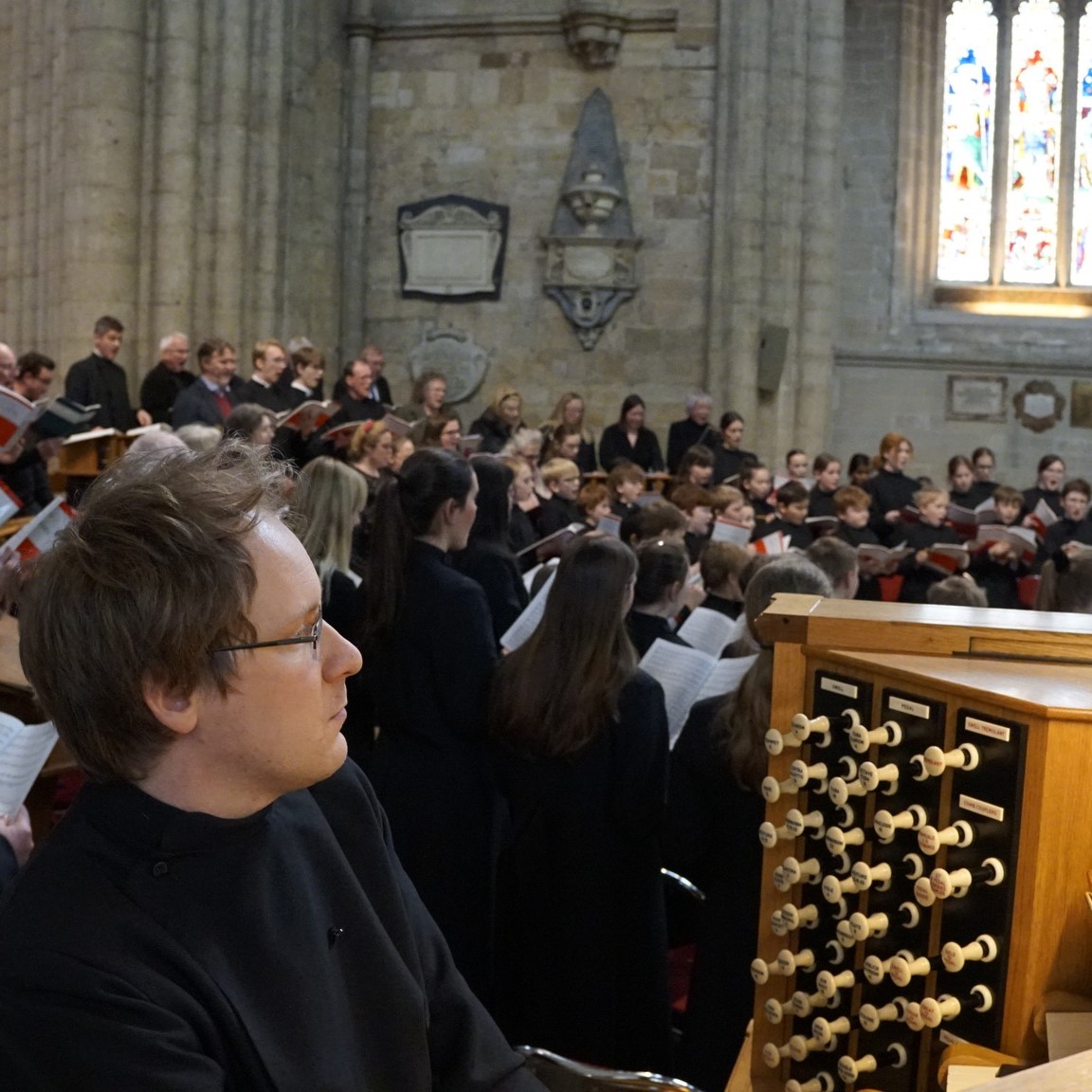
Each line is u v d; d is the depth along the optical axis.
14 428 5.44
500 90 15.58
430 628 3.67
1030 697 1.75
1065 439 16.34
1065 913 1.73
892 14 16.69
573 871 3.46
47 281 13.09
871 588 9.93
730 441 12.77
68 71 12.64
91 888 1.33
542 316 15.59
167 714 1.35
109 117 12.45
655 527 6.28
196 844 1.37
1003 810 1.76
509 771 3.54
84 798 1.40
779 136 14.90
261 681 1.37
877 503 11.91
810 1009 2.12
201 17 12.77
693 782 3.27
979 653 2.02
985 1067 1.67
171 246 12.66
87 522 1.37
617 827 3.47
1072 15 16.73
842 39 15.14
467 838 3.70
